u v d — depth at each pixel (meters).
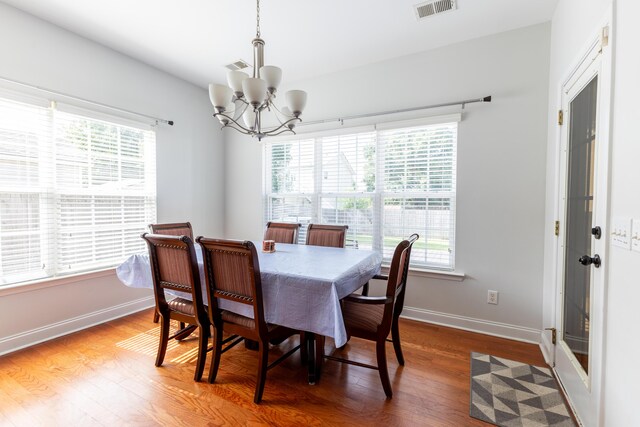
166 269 1.92
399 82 2.92
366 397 1.73
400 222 2.96
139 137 3.11
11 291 2.22
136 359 2.13
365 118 3.09
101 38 2.65
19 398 1.71
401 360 2.06
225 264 1.68
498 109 2.51
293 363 2.09
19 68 2.26
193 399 1.70
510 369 2.02
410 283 2.89
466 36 2.56
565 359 1.80
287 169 3.60
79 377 1.91
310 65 3.10
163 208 3.33
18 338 2.27
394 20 2.36
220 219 4.01
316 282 1.54
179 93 3.47
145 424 1.52
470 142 2.62
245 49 2.84
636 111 1.05
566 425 1.52
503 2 2.14
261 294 1.62
